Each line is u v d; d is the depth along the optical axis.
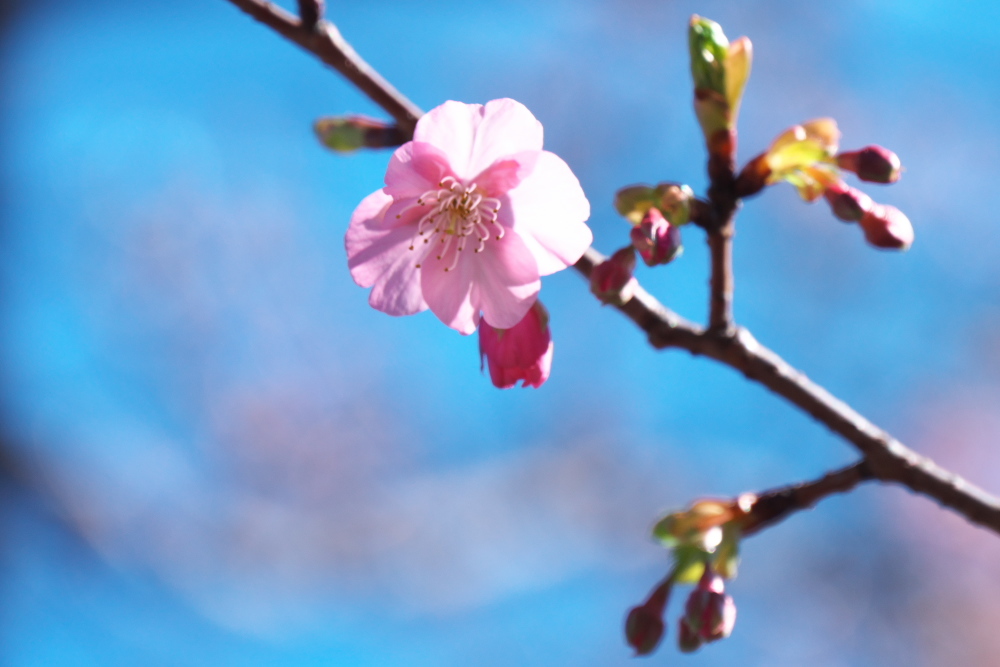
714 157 0.56
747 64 0.56
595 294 0.55
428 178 0.55
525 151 0.55
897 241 0.56
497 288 0.55
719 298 0.56
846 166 0.56
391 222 0.55
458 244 0.55
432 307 0.55
